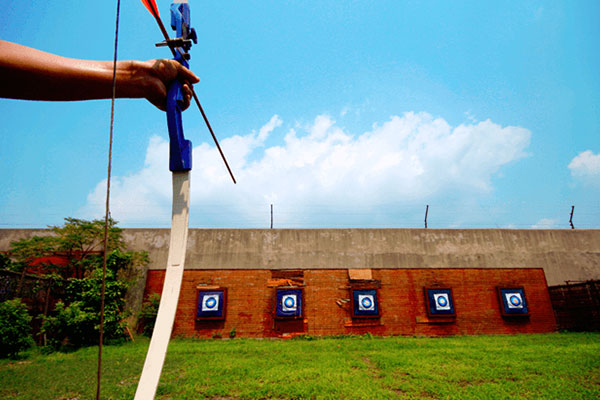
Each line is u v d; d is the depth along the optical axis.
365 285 15.30
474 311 15.26
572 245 17.38
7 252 13.08
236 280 15.07
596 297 14.03
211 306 14.58
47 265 13.14
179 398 5.27
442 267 16.16
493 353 9.12
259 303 14.85
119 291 13.14
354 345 11.36
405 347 10.78
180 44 2.44
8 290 11.33
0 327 9.20
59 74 1.60
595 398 5.11
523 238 17.28
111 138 1.58
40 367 8.06
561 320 15.25
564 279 16.70
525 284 15.82
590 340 11.55
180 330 14.34
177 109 2.28
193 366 7.72
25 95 1.63
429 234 16.98
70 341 11.82
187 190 2.30
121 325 12.75
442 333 14.87
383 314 14.98
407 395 5.37
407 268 15.64
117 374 7.18
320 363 7.99
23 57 1.50
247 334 14.43
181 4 2.61
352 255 16.31
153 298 14.43
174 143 2.25
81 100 1.78
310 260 16.14
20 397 5.64
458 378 6.32
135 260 14.43
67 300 12.86
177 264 2.15
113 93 1.63
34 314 12.24
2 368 7.92
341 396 5.29
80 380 6.66
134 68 1.94
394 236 16.80
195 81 2.34
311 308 14.88
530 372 6.80
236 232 16.48
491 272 15.81
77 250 13.98
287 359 8.66
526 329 15.20
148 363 1.90
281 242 16.44
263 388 5.65
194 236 16.28
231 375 6.78
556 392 5.36
